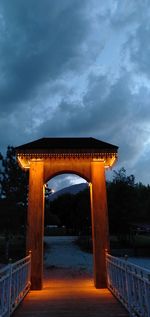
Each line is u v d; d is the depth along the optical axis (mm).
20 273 6867
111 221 25188
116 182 26000
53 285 9805
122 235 26391
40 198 9531
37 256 8992
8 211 15930
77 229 44656
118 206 24859
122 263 6422
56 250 24750
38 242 9133
